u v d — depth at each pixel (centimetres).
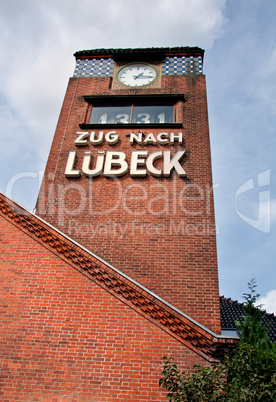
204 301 930
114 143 1306
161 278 981
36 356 837
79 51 1670
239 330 1077
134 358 824
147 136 1302
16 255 996
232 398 634
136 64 1623
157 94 1437
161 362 816
